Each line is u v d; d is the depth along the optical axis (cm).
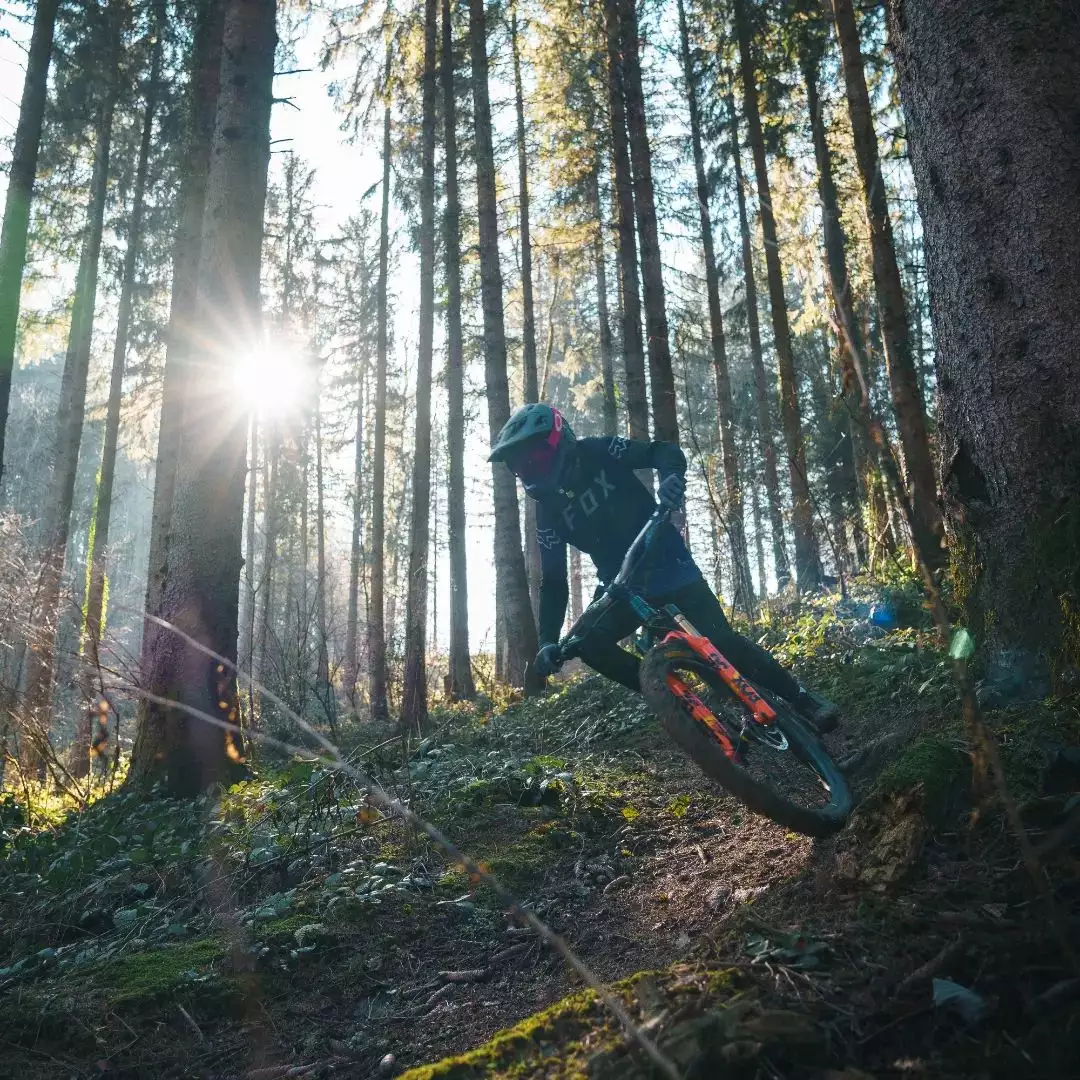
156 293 1664
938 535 740
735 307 2119
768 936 234
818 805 396
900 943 217
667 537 379
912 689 479
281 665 866
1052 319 350
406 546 2845
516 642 1324
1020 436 356
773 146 1490
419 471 1340
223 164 786
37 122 957
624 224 1301
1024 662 347
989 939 201
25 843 561
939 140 387
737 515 957
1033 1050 168
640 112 1230
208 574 728
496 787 514
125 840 551
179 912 423
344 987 343
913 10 400
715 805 467
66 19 1362
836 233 1050
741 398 2295
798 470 807
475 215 1784
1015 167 361
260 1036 315
